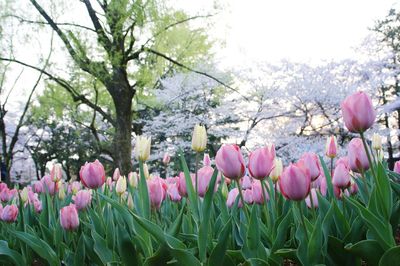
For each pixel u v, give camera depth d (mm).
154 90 14984
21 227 1979
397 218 1344
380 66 14039
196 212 1347
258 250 1240
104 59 12086
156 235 1143
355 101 1195
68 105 14133
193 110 15695
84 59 11039
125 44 12000
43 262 1824
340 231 1379
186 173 1364
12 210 1975
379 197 1178
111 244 1476
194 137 1493
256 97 14508
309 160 1444
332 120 13680
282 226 1284
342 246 1263
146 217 1300
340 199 1652
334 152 1910
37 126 20297
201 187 1527
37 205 2672
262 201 1698
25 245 1790
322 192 1822
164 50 12656
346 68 13953
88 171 1627
